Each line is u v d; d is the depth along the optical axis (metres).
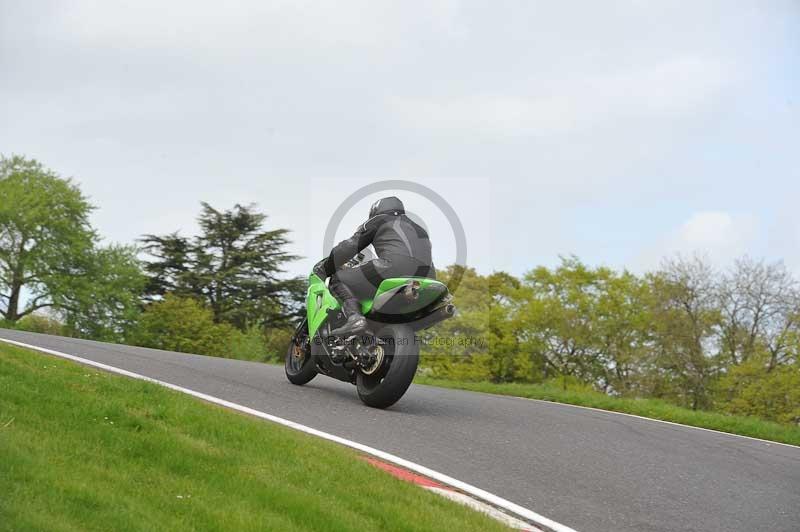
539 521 5.75
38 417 5.76
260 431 6.54
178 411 6.64
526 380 46.62
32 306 52.72
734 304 39.00
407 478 6.41
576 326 44.81
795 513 6.53
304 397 9.29
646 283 44.88
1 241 52.31
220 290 51.88
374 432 7.83
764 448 9.30
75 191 54.94
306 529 4.71
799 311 37.53
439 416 9.09
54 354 10.05
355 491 5.57
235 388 9.32
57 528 4.08
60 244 53.12
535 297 46.66
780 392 36.16
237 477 5.32
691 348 39.06
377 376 8.95
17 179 53.66
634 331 45.75
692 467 7.79
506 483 6.61
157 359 10.92
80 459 5.15
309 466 5.86
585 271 46.50
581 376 46.53
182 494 4.92
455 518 5.34
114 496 4.63
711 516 6.27
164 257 52.50
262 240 52.00
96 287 51.97
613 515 6.07
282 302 51.50
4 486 4.43
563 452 7.89
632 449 8.37
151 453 5.52
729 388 37.66
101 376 7.51
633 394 40.56
